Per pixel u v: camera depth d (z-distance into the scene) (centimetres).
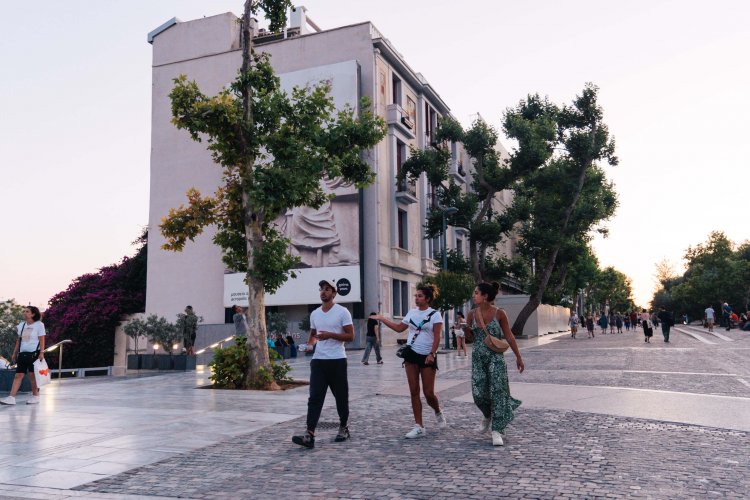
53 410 967
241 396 1151
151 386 1403
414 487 480
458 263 3628
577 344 2966
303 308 3241
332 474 531
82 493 484
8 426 805
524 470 526
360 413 892
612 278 10006
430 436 696
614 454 588
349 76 3186
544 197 4138
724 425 736
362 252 3136
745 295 6756
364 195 3216
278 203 1308
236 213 1426
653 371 1445
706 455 582
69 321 3419
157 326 2066
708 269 7000
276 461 588
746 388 1097
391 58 3431
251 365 1309
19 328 1077
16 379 1053
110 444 679
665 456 579
